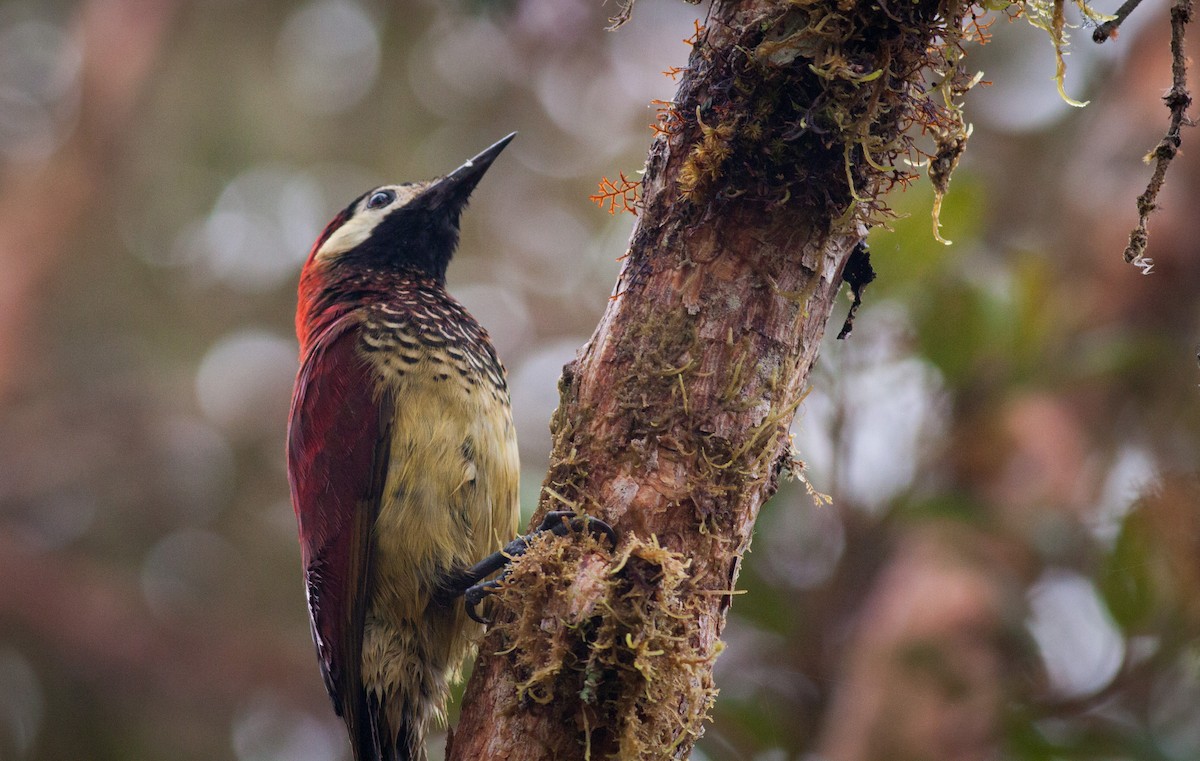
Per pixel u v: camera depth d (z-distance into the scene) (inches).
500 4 649.6
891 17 221.1
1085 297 453.1
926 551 397.1
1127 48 494.0
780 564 392.5
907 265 377.4
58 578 748.0
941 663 374.3
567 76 758.5
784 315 232.7
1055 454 402.0
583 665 229.1
